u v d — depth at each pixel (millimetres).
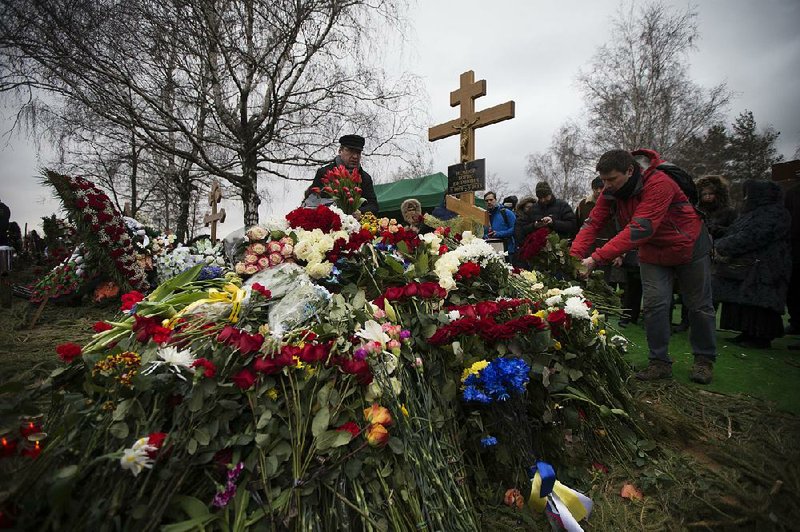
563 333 2201
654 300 2992
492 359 1898
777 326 3863
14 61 6320
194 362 1289
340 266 2227
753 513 1639
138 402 1244
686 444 2254
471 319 1854
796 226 4406
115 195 12469
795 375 3160
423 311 2002
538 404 1978
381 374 1539
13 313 4211
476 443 1813
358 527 1343
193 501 1188
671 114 20719
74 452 1185
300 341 1538
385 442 1400
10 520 1002
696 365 3098
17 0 5898
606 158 2857
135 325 1490
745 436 2262
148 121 7801
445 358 1877
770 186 3883
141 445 1099
